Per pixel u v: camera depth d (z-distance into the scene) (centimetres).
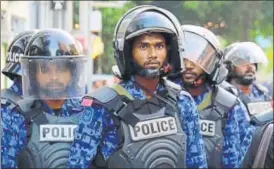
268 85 1664
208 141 524
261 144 530
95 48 1989
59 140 460
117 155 412
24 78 464
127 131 412
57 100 464
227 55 753
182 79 533
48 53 460
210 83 539
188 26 543
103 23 2822
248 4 2416
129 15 419
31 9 2056
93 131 415
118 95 416
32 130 460
